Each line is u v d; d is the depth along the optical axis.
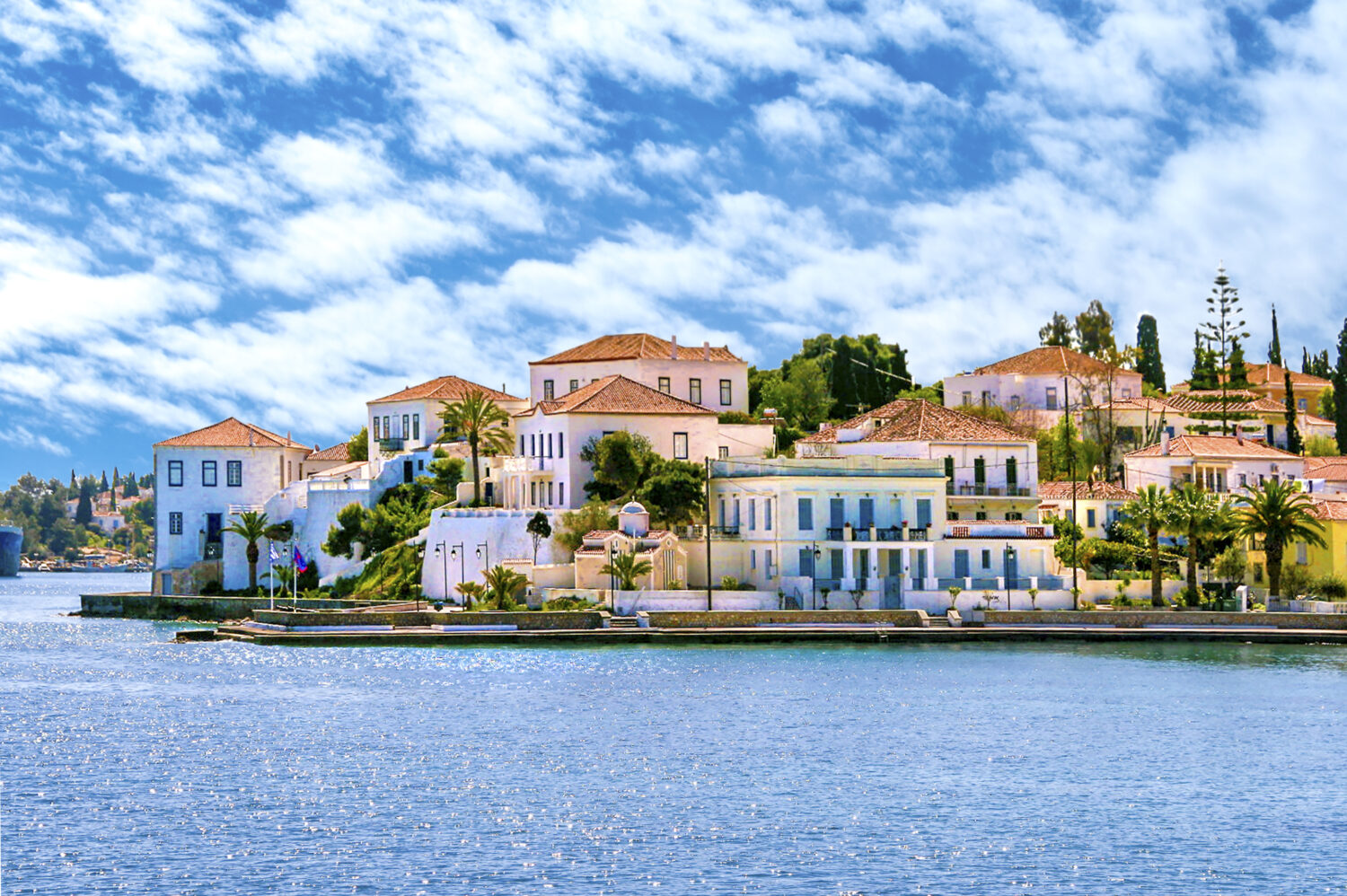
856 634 148.38
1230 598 160.25
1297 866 74.81
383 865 73.94
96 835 78.94
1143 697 117.94
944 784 90.19
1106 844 78.19
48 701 119.50
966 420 181.88
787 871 73.44
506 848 76.75
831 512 158.88
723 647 145.00
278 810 83.88
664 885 71.25
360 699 118.56
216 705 116.94
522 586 157.38
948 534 160.12
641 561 155.25
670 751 98.50
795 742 101.44
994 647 145.00
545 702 116.25
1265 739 102.50
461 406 187.25
